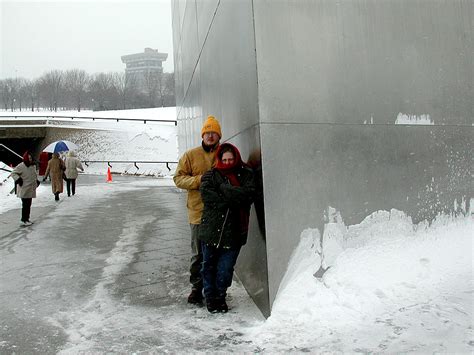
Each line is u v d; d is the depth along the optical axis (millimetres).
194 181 4227
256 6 3879
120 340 3551
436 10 4941
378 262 4191
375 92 4426
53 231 8656
